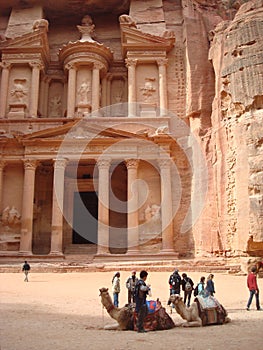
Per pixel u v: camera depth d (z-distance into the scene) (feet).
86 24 120.06
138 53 111.86
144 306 25.52
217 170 84.99
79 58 110.22
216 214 84.38
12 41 111.86
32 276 68.18
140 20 119.34
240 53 85.10
